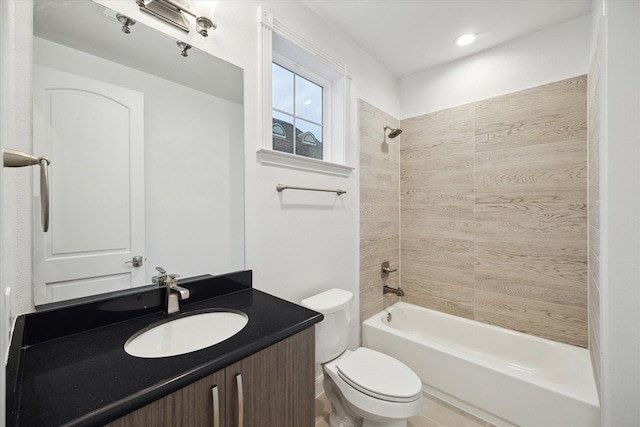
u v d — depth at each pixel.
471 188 2.19
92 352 0.77
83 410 0.55
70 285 0.90
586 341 1.76
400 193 2.58
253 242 1.41
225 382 0.75
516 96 1.99
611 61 1.13
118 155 1.00
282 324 0.95
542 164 1.89
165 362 0.72
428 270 2.43
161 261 1.10
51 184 0.86
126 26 1.02
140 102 1.05
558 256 1.85
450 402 1.71
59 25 0.88
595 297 1.42
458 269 2.27
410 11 1.72
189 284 1.16
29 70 0.81
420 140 2.46
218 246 1.28
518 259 2.00
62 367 0.70
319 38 1.74
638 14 1.08
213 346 0.80
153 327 0.96
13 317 0.75
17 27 0.79
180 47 1.15
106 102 0.97
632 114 1.10
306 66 1.81
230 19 1.31
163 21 1.11
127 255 1.02
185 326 1.03
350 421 1.47
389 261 2.46
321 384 1.79
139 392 0.60
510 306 2.03
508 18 1.78
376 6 1.68
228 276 1.28
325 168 1.79
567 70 1.80
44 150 0.85
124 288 1.01
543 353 1.86
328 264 1.84
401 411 1.20
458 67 2.25
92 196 0.94
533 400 1.42
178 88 1.15
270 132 1.46
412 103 2.50
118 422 0.58
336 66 1.86
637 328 1.10
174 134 1.14
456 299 2.29
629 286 1.11
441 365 1.74
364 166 2.16
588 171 1.72
